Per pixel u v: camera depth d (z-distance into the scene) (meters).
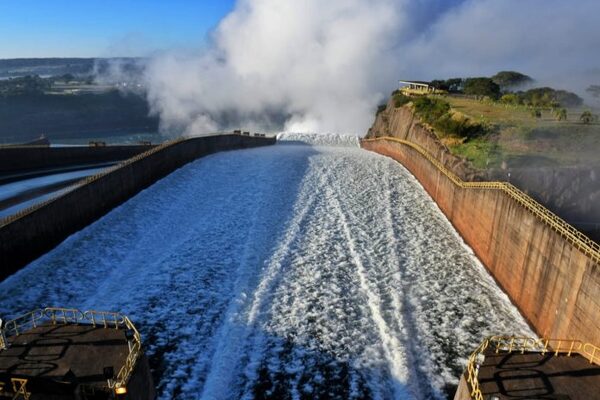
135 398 12.80
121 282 23.97
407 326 20.89
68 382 11.34
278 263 26.56
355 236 30.86
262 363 18.22
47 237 25.89
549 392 12.45
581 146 34.69
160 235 30.14
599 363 13.98
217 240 29.62
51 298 21.91
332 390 16.91
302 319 21.22
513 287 23.45
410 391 16.84
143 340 19.23
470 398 12.45
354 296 23.34
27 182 36.56
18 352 13.19
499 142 37.34
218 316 21.27
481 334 20.58
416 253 28.69
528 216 22.11
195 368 17.75
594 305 16.48
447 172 35.53
